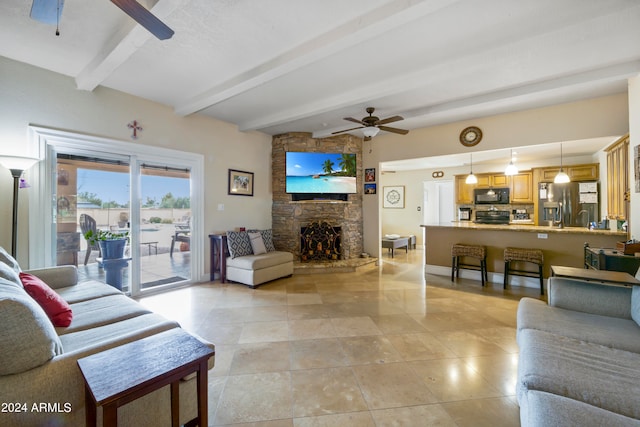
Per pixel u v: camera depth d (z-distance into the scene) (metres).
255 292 3.93
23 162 2.57
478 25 2.25
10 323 1.09
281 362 2.16
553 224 5.64
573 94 3.61
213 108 4.16
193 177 4.34
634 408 1.08
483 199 7.20
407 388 1.86
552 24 2.24
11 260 2.00
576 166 5.87
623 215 3.68
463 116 4.45
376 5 2.03
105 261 3.35
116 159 3.54
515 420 1.58
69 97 3.12
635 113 2.95
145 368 1.09
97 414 1.18
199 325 2.83
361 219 6.02
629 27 2.15
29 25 2.28
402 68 2.94
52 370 1.14
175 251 4.20
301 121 4.77
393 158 5.57
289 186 5.39
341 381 1.93
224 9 2.08
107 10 2.10
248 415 1.61
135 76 3.15
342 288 4.16
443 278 4.76
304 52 2.49
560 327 1.75
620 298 1.95
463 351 2.33
